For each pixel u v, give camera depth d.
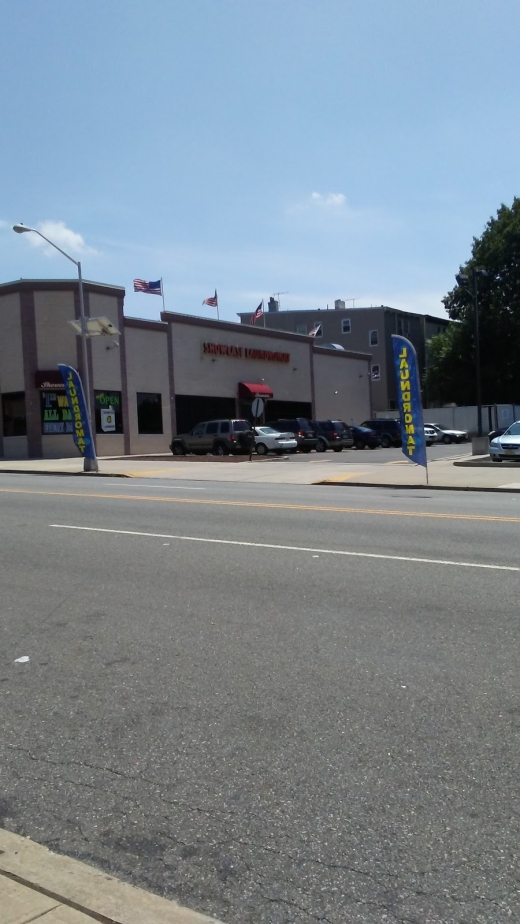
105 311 39.09
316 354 55.34
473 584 7.95
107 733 4.64
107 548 10.45
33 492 18.33
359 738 4.47
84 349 28.38
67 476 25.97
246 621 6.84
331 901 3.07
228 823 3.63
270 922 2.96
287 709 4.91
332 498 16.61
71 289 37.62
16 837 3.56
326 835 3.51
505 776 4.00
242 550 10.09
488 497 16.81
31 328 37.25
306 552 9.88
